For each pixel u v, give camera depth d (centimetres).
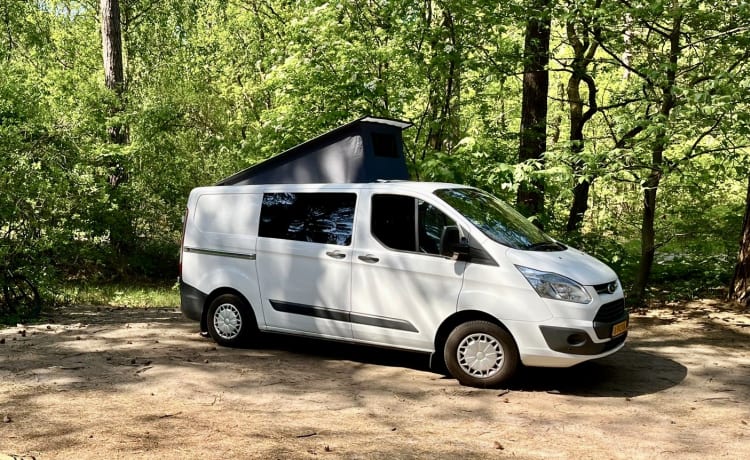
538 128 1170
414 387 609
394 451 445
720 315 989
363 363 697
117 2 1931
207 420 500
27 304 1046
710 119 955
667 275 1265
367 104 1104
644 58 1159
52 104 1602
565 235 1116
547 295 585
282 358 711
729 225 1253
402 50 1074
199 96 1950
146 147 1725
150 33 2561
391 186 670
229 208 757
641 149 966
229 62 2330
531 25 1123
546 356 584
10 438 450
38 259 1066
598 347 585
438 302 623
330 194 698
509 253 604
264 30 2264
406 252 642
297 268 702
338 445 453
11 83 1377
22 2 2369
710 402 583
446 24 1091
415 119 1159
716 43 1020
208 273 760
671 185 1191
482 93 1245
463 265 614
